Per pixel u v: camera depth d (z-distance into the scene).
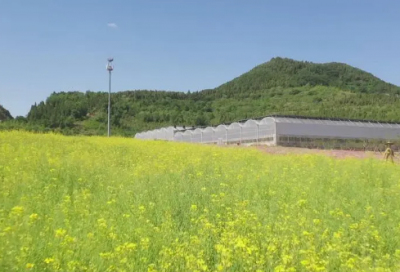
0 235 5.83
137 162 16.33
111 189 10.68
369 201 10.38
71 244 5.84
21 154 15.32
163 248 6.04
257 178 12.84
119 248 5.70
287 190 11.57
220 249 5.95
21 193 9.73
